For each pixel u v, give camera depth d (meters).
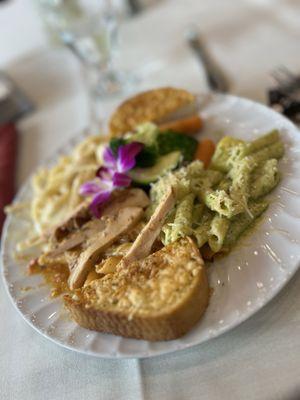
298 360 0.20
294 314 0.22
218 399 0.20
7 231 0.34
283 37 0.44
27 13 0.71
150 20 0.60
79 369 0.23
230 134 0.33
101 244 0.27
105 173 0.31
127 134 0.36
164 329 0.21
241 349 0.21
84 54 0.50
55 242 0.30
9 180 0.41
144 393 0.21
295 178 0.26
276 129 0.30
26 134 0.48
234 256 0.24
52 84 0.54
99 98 0.48
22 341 0.26
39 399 0.23
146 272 0.23
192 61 0.48
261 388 0.19
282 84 0.37
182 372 0.21
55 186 0.36
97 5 0.49
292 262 0.22
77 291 0.24
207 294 0.23
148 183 0.30
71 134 0.45
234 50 0.46
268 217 0.25
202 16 0.55
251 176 0.27
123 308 0.22
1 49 0.65
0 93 0.52
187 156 0.32
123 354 0.22
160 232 0.26
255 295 0.22
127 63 0.53
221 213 0.24
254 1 0.52
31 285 0.29
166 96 0.38
